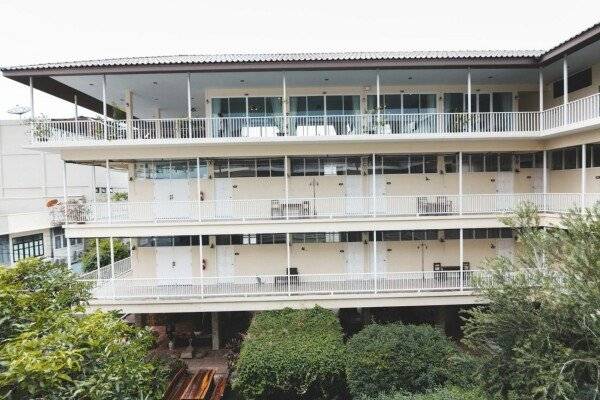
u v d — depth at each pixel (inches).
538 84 721.6
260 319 575.8
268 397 483.2
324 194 703.7
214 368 591.5
